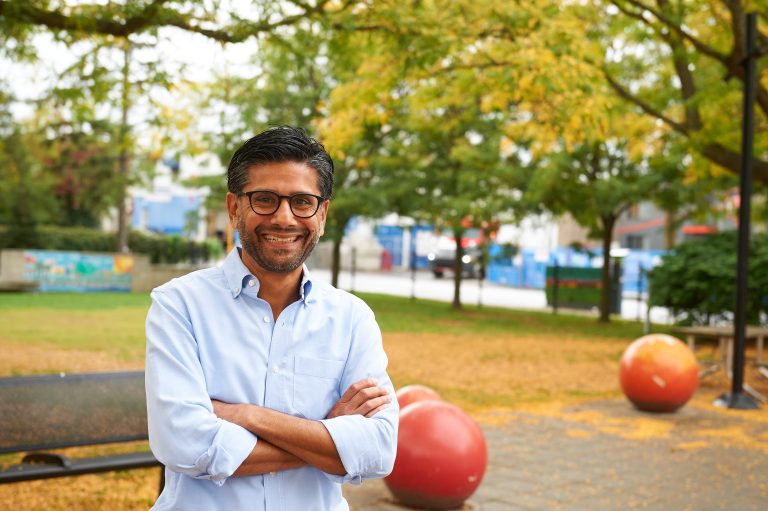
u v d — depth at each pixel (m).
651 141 17.20
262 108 20.61
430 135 21.22
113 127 26.17
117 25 7.48
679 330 12.48
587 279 26.28
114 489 6.06
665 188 19.38
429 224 24.03
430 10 8.51
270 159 2.28
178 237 34.22
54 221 34.94
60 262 27.05
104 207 31.75
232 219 2.40
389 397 2.37
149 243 33.47
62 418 4.89
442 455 5.59
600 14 13.80
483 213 20.64
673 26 11.78
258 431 2.19
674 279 17.67
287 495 2.25
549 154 18.56
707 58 14.63
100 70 7.76
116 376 5.13
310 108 20.89
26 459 4.96
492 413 9.57
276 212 2.26
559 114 9.39
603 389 11.55
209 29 7.67
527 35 8.73
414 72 9.48
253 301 2.30
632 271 37.41
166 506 2.24
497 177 20.78
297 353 2.31
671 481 6.75
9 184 29.00
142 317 18.61
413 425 5.71
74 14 7.30
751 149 10.32
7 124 27.16
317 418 2.32
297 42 8.84
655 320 23.45
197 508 2.21
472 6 8.46
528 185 19.72
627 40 14.30
